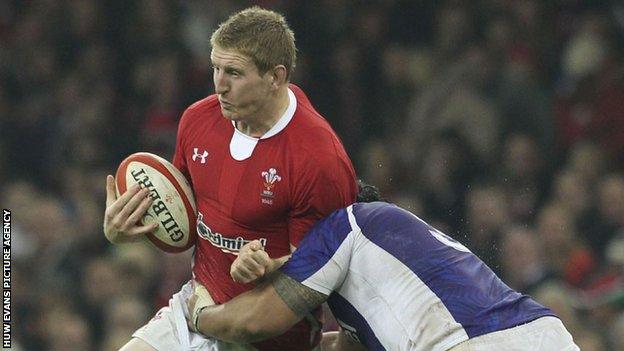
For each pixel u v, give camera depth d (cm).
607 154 4412
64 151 4759
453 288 1916
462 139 4422
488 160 4372
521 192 4284
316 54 4738
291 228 1969
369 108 4700
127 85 4875
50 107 4878
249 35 1900
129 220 1997
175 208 2014
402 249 1939
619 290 3566
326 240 1941
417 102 4606
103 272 4031
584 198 4128
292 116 1952
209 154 2000
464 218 4200
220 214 1992
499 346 1880
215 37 1920
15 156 4797
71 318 3978
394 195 4372
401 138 4584
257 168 1950
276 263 1942
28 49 5025
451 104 4506
